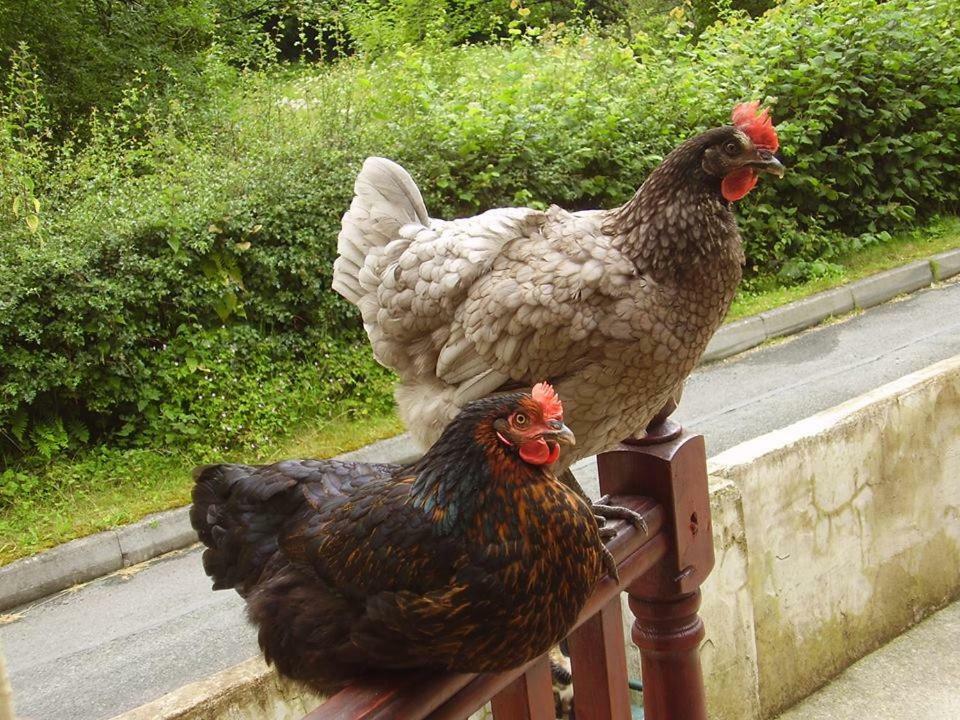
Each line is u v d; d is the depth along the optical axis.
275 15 6.16
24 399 2.70
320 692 1.03
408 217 1.49
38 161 3.17
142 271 2.87
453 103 3.61
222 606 2.23
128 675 2.02
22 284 2.70
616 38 4.88
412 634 0.91
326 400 3.10
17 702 1.96
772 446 1.64
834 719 1.68
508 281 1.32
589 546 0.94
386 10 5.06
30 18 3.99
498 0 6.52
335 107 3.58
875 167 4.44
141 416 2.92
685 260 1.29
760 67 4.26
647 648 1.21
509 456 0.92
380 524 0.93
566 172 3.63
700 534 1.20
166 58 4.34
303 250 3.12
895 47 4.49
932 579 1.87
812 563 1.70
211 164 3.36
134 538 2.53
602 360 1.29
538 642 0.93
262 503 1.08
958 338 3.40
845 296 3.85
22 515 2.62
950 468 1.87
